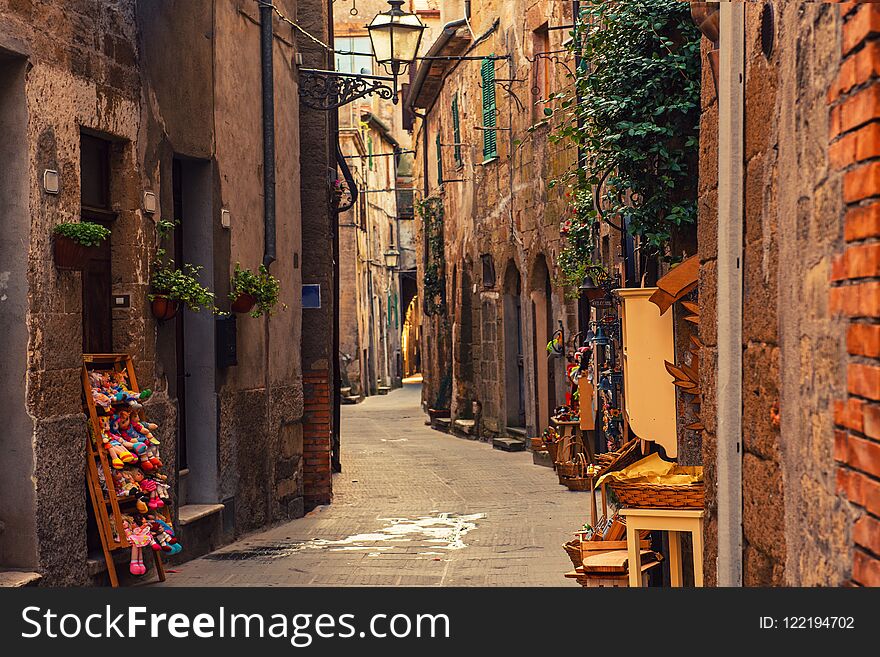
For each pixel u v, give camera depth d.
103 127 8.36
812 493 3.30
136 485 8.23
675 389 7.49
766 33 3.97
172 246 9.64
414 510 13.57
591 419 15.20
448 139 28.55
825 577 3.13
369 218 50.22
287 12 13.62
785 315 3.71
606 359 13.75
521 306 21.52
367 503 14.45
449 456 21.09
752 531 4.29
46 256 7.45
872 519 2.69
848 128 2.83
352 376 45.34
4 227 7.31
